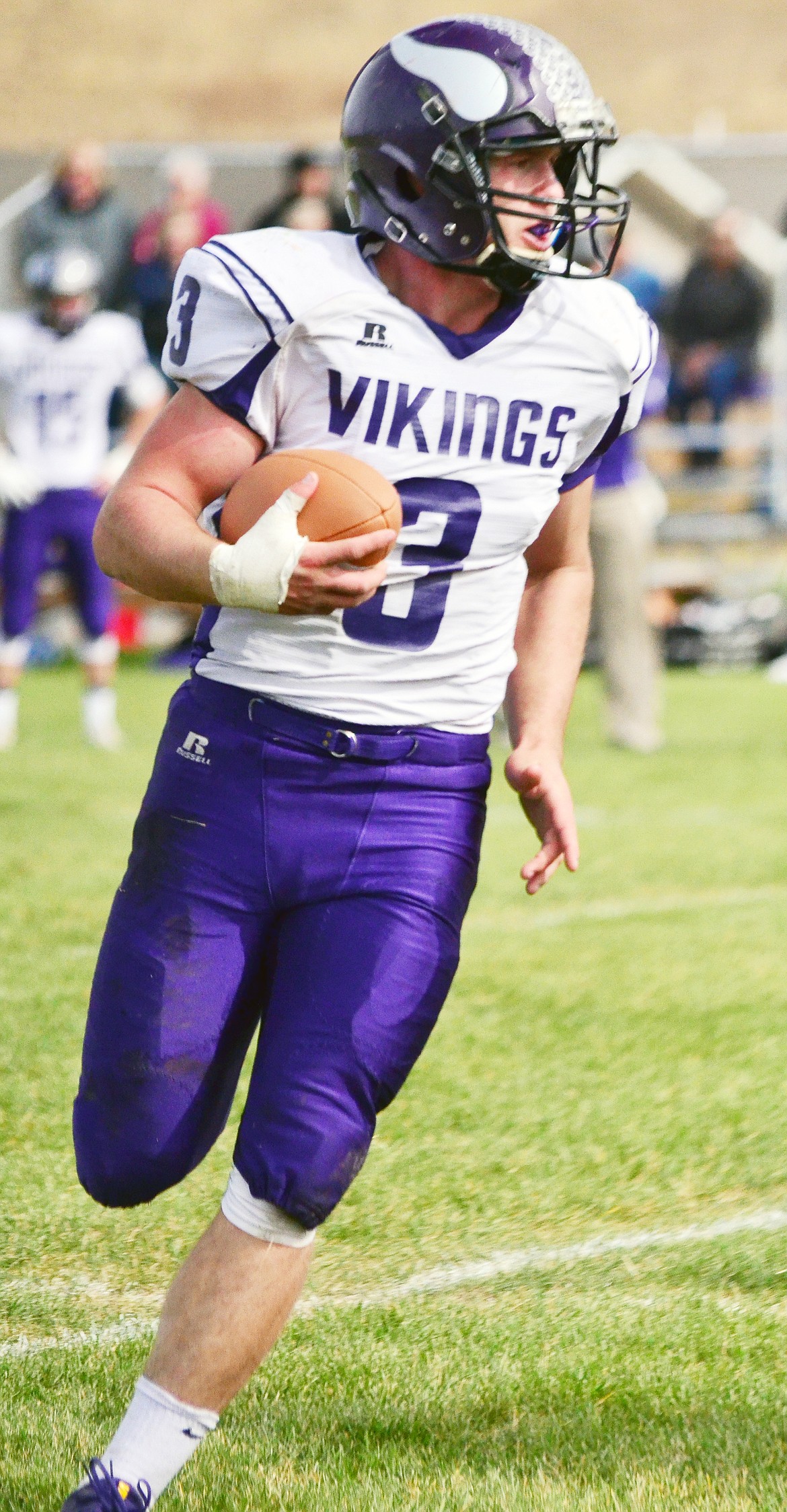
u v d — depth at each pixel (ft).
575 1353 30.68
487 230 26.05
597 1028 48.98
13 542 100.07
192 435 26.12
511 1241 35.68
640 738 103.45
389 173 26.40
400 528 26.03
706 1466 26.71
